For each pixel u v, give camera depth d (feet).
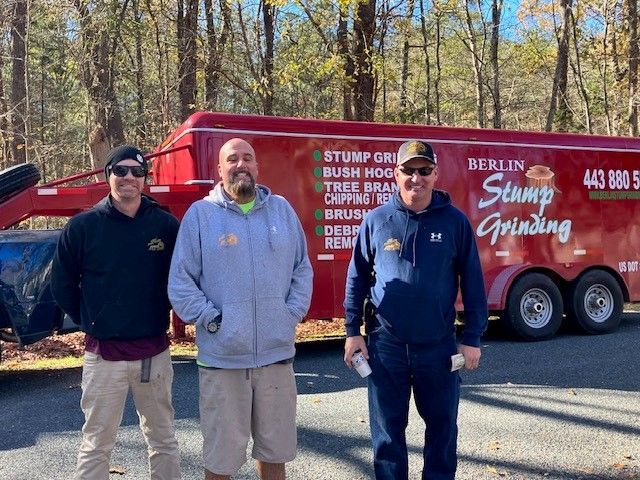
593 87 85.30
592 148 34.68
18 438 18.28
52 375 26.50
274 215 12.41
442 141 31.50
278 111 67.72
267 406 12.31
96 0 51.31
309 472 15.39
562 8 65.92
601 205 34.86
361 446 17.11
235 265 11.95
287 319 12.35
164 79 66.95
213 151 27.37
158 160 33.68
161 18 67.31
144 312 12.47
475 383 23.73
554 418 19.38
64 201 26.40
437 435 12.53
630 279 35.53
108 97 53.36
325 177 29.14
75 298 12.68
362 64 50.96
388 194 30.19
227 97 71.15
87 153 79.82
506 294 32.12
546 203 33.58
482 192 32.19
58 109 81.61
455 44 83.71
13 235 23.49
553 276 33.83
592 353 28.84
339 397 22.16
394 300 12.26
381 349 12.55
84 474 12.50
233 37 63.67
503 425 18.80
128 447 17.29
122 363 12.42
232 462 12.09
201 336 12.14
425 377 12.37
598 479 14.85
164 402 12.93
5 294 23.04
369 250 12.80
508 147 32.83
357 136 29.71
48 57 74.08
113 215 12.34
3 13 60.90
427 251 12.25
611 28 72.69
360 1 46.83
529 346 31.04
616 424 18.75
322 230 29.09
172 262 12.17
